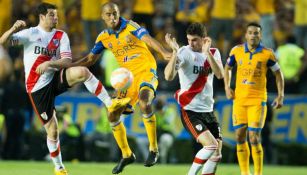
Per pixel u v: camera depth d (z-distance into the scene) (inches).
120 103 1244.5
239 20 2336.4
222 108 2108.8
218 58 1245.7
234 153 2096.5
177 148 2089.1
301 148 2129.7
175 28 2316.7
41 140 2075.5
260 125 1446.9
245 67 1453.0
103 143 2075.5
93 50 1333.7
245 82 1453.0
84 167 1781.5
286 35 2354.8
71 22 2354.8
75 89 2160.4
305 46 2324.1
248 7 2347.4
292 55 2226.9
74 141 2052.2
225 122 2105.1
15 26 1237.1
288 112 2142.0
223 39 2247.8
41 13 1284.4
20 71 2089.1
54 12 1284.4
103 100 1257.4
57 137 1306.6
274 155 2135.8
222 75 1215.6
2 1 2263.8
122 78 1221.1
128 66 1305.4
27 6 2327.8
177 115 2098.9
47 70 1273.4
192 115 1237.1
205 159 1214.3
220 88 2165.4
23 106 2068.2
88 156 2079.2
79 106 2112.5
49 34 1285.7
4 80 2172.7
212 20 2240.4
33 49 1280.8
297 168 1980.8
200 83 1235.9
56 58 1294.3
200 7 2337.6
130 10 2333.9
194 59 1227.9
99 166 1831.9
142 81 1291.8
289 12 2401.6
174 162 2082.9
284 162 2137.1
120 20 1307.8
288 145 2135.8
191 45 1235.2
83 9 2260.1
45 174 1567.4
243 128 1466.5
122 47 1304.1
